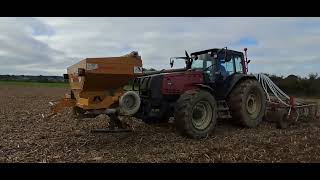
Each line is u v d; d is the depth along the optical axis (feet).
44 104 68.13
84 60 25.40
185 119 28.58
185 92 29.86
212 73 33.65
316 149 25.08
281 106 36.73
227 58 34.91
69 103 27.63
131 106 27.09
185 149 25.04
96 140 28.55
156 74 31.24
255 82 35.65
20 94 107.76
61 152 24.68
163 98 30.27
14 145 26.91
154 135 30.27
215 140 28.71
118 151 24.76
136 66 27.27
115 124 27.99
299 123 39.47
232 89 34.96
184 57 36.58
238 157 22.74
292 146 26.02
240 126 35.42
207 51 34.73
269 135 31.12
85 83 25.73
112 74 26.13
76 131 33.01
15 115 47.47
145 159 22.47
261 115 36.04
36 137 30.07
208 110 30.22
